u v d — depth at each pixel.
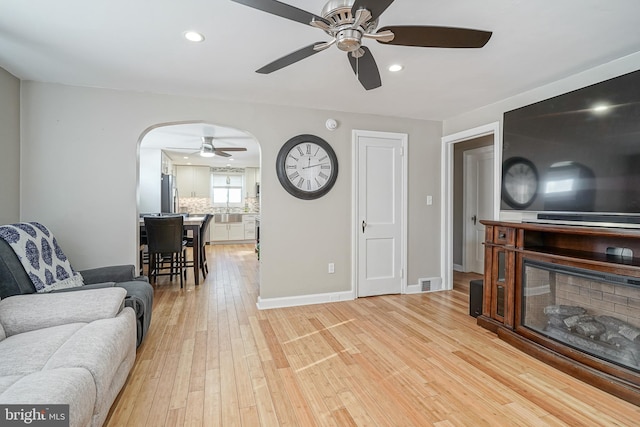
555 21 1.84
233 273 5.16
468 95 3.15
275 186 3.46
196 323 2.97
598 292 2.11
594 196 2.17
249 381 2.01
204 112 3.22
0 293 1.83
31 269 1.98
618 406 1.75
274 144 3.45
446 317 3.14
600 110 2.14
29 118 2.77
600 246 2.26
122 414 1.68
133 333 1.98
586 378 1.98
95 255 2.96
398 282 3.97
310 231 3.59
